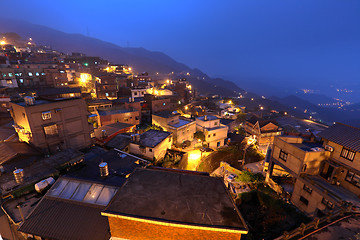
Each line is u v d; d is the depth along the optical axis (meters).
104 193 16.88
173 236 11.16
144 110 63.44
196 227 10.20
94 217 15.18
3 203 18.55
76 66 106.75
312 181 23.84
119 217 10.88
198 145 47.72
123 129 43.47
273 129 55.00
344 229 17.48
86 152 33.69
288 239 16.34
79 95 33.97
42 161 24.84
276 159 29.44
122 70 121.94
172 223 10.34
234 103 102.19
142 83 92.25
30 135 28.14
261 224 19.39
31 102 27.77
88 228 14.57
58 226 14.77
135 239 11.79
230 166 39.41
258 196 23.41
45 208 15.99
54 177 22.97
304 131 72.75
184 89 98.88
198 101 92.19
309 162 24.88
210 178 14.45
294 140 28.16
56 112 29.77
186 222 10.43
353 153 22.69
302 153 24.70
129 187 13.18
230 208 11.62
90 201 16.28
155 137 39.03
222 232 10.62
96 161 27.47
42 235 14.32
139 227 11.31
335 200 20.98
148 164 27.94
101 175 22.02
